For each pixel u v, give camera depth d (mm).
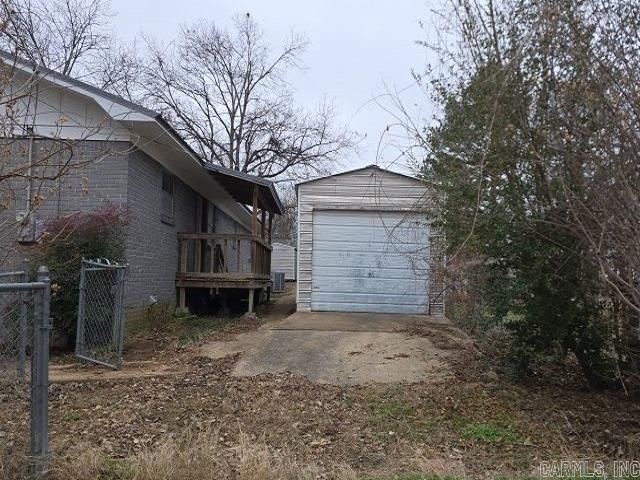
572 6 5016
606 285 5773
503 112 5715
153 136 11172
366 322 11812
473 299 8695
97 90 10297
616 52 4680
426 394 7078
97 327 9477
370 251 13492
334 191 13586
